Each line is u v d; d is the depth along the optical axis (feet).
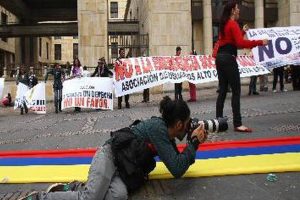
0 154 19.15
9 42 145.79
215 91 65.00
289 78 72.38
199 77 46.37
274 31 37.45
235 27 21.02
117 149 11.47
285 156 16.33
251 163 15.55
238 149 17.76
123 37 119.96
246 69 47.50
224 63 21.59
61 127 31.12
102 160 11.35
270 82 72.64
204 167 15.25
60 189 11.96
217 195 12.81
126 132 11.83
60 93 46.65
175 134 12.51
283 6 89.66
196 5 87.20
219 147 18.22
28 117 43.52
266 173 14.62
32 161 17.66
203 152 17.47
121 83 44.65
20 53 136.77
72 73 48.03
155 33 78.79
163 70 45.80
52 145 22.90
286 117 28.04
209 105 40.63
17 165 17.10
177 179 14.25
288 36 37.24
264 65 37.45
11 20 135.33
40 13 127.13
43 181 14.79
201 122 12.98
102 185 11.10
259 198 12.42
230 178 14.28
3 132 30.91
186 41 79.25
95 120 34.40
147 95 51.37
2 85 49.26
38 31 102.42
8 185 14.70
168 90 70.03
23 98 48.32
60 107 47.24
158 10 78.84
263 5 89.61
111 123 31.53
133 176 11.64
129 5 133.80
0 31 103.14
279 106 35.09
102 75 47.65
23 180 14.88
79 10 78.89
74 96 45.37
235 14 21.50
